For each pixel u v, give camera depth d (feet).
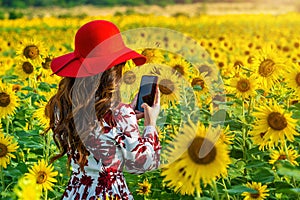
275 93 20.84
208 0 163.73
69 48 64.54
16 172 16.72
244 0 158.20
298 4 136.77
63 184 17.69
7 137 17.39
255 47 45.68
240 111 19.25
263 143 15.26
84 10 165.37
